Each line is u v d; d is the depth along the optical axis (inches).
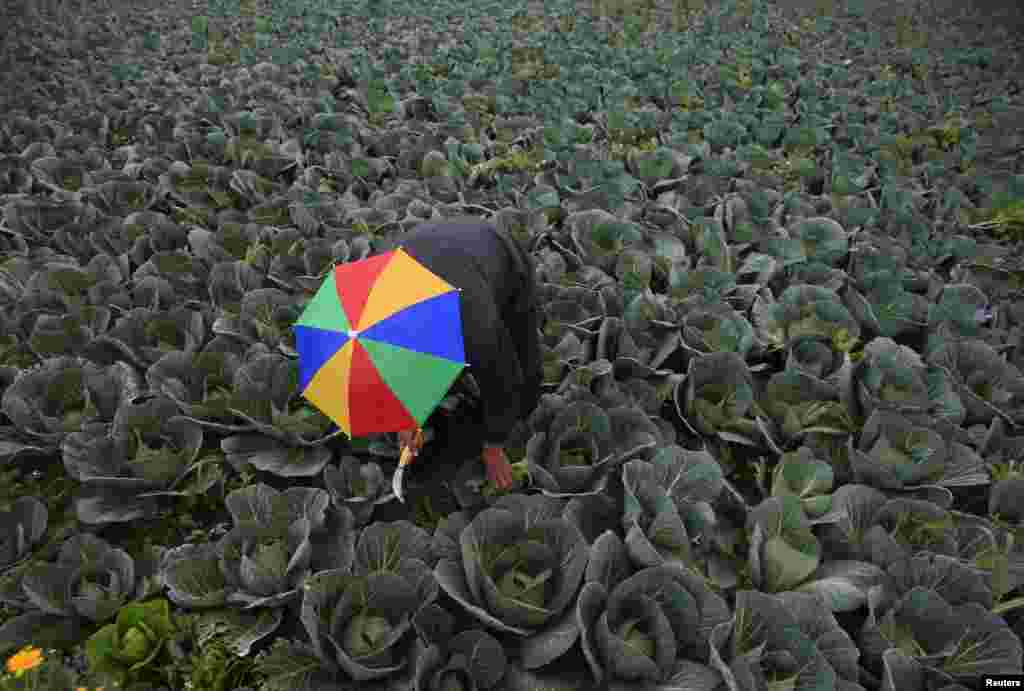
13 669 96.1
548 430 148.6
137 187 231.8
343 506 133.5
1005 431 155.2
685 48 395.2
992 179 239.6
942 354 164.2
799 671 104.1
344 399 92.9
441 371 93.2
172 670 108.8
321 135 272.5
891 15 482.6
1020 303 178.4
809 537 122.4
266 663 106.6
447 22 451.8
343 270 104.7
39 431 148.8
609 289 184.7
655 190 258.1
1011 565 119.0
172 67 360.5
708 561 129.2
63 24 411.5
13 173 241.1
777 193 238.7
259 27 417.4
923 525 126.0
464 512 128.0
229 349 168.6
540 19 461.7
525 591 112.7
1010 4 492.4
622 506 137.9
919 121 293.6
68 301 179.8
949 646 107.7
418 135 281.7
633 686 107.2
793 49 391.2
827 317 177.2
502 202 230.5
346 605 109.2
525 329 123.0
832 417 154.6
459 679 107.4
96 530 136.4
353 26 437.7
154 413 144.6
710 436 158.9
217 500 144.7
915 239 214.7
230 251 211.0
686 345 170.9
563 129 280.1
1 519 127.8
